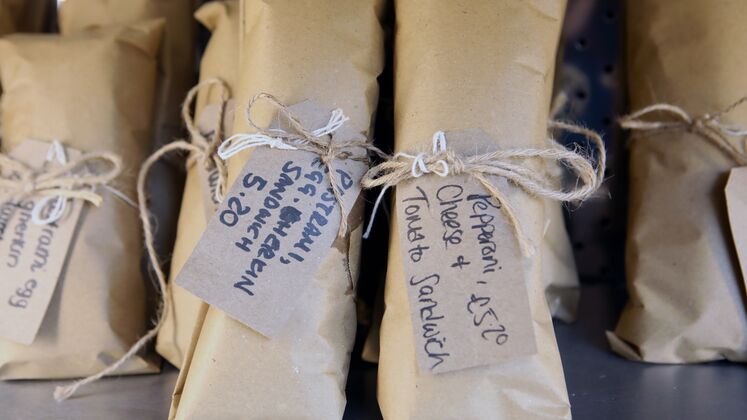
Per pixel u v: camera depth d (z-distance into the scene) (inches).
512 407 15.5
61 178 19.3
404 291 16.3
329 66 16.8
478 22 16.7
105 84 20.3
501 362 15.5
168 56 22.8
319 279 16.4
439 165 15.9
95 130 20.0
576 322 22.9
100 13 22.5
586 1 25.2
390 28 18.8
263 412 15.8
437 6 16.9
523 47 16.6
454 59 16.5
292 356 15.9
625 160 25.1
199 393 15.8
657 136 20.8
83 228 19.4
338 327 16.6
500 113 16.3
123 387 18.7
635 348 19.9
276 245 15.9
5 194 19.3
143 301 20.3
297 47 16.8
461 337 15.4
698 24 20.3
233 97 20.2
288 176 16.2
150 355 19.8
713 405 17.3
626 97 23.4
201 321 16.8
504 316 15.4
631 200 21.4
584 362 19.8
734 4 20.0
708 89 19.9
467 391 15.4
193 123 22.0
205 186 19.2
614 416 16.9
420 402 15.5
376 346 18.4
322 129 16.3
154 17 22.8
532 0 17.0
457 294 15.6
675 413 17.0
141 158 20.9
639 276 20.1
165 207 21.8
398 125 16.9
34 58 20.2
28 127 19.8
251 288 15.7
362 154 16.9
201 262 15.7
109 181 19.8
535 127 16.6
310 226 16.1
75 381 18.8
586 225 25.6
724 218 19.4
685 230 19.7
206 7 22.1
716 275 19.2
